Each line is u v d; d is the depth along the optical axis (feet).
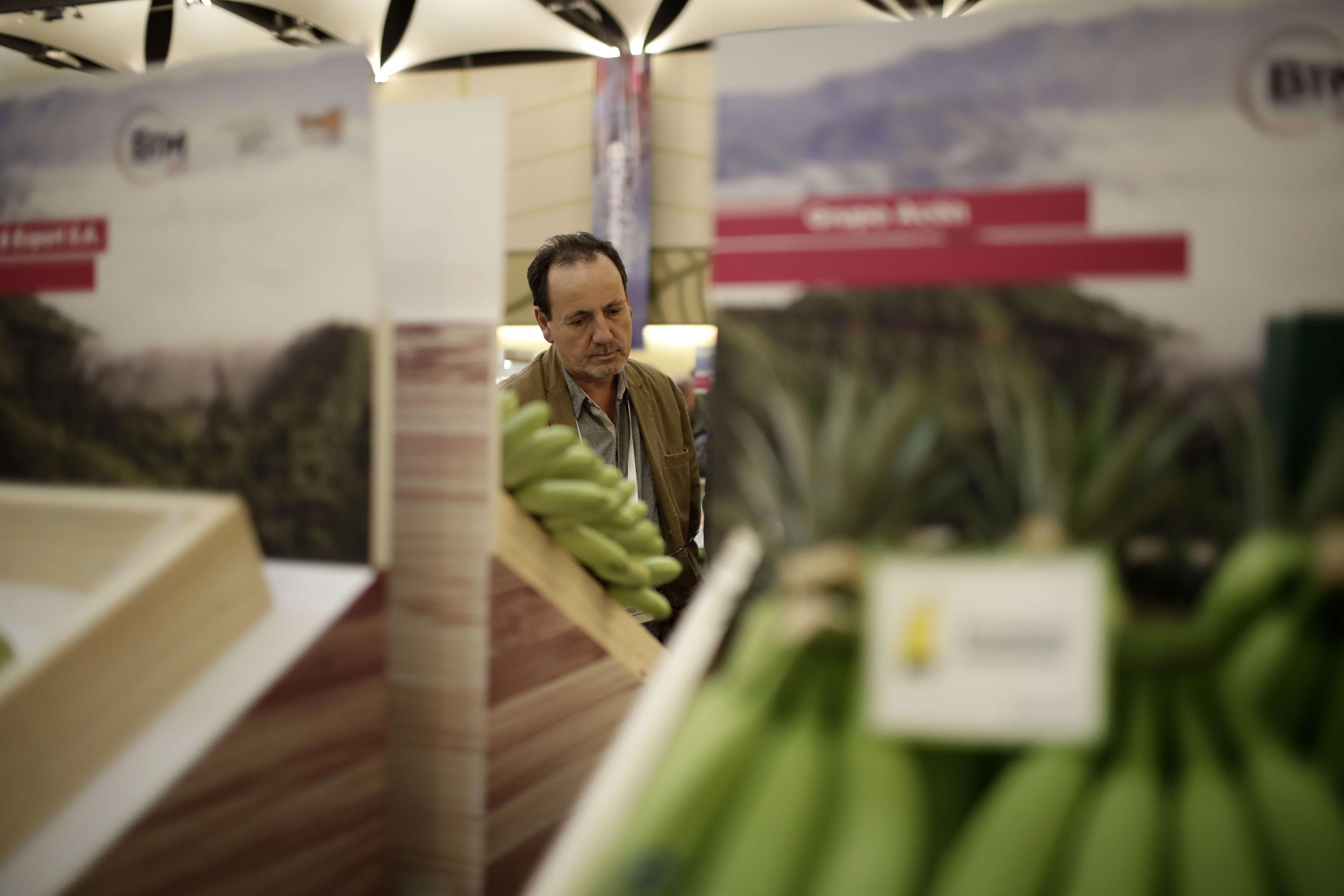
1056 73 2.00
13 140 2.87
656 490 6.73
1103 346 1.94
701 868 1.79
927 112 2.06
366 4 15.05
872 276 2.06
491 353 2.74
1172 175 1.93
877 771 1.85
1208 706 1.80
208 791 2.15
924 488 1.96
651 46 15.52
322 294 2.55
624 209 15.37
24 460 2.84
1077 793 1.77
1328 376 1.83
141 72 2.73
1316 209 1.86
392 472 2.64
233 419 2.64
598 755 3.40
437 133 2.80
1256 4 1.90
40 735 2.00
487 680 2.75
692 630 2.03
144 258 2.73
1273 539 1.83
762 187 2.14
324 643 2.43
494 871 2.81
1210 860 1.67
